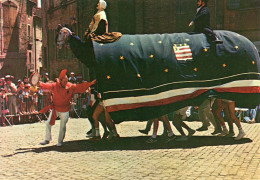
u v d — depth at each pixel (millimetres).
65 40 8172
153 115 7594
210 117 8516
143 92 7598
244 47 8016
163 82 7617
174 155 6465
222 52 7859
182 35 8062
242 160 5879
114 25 18312
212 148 7059
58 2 23734
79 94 15047
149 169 5453
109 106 7574
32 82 8094
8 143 8266
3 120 12016
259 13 15523
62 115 7680
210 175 5008
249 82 7918
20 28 37875
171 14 17953
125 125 11578
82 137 9086
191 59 7723
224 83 7797
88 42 8148
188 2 17734
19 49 37656
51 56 25281
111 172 5328
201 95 7691
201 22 8086
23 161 6262
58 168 5684
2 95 12094
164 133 8648
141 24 18312
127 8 18406
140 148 7289
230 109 8094
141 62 7625
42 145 7945
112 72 7555
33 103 13156
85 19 20828
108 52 7629
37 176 5199
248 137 8398
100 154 6758
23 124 12484
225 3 16094
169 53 7719
